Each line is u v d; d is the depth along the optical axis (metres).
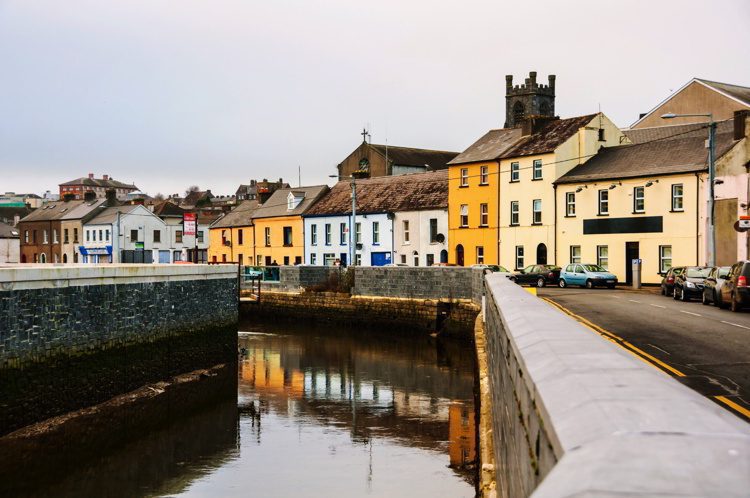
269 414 20.59
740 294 23.42
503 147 54.94
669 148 45.91
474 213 55.12
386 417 20.30
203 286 27.69
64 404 18.67
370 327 43.59
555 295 33.56
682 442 1.86
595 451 1.90
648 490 1.55
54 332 18.16
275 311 50.72
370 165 79.12
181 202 160.88
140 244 74.19
